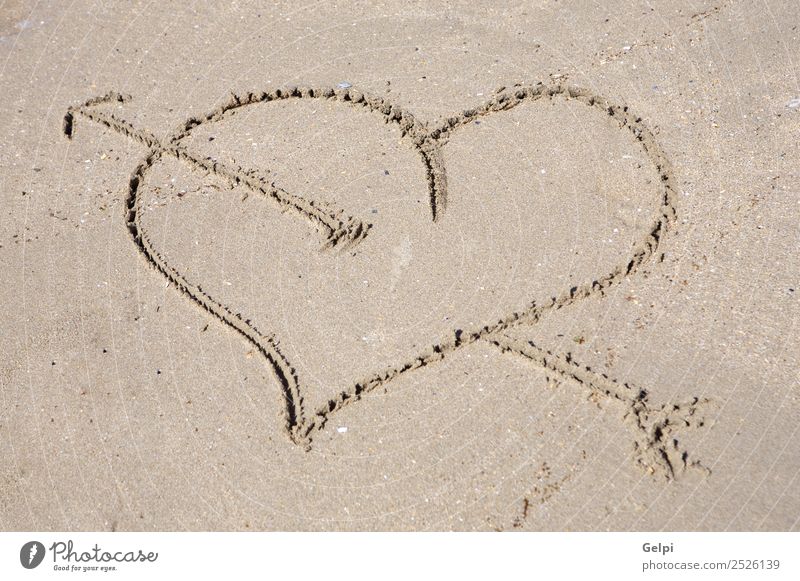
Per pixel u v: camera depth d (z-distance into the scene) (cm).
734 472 358
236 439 392
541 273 444
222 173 516
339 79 563
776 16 573
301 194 499
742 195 467
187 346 432
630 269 441
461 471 371
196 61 591
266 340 430
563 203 477
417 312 435
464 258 457
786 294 417
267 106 556
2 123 559
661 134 507
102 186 515
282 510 366
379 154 518
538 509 356
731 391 383
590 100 534
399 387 406
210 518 366
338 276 457
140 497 375
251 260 470
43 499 378
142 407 407
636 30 579
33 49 614
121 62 596
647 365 397
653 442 371
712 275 432
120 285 462
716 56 552
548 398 393
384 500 365
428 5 621
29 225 496
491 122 530
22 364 430
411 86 554
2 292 462
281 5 636
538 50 572
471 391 400
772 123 504
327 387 407
